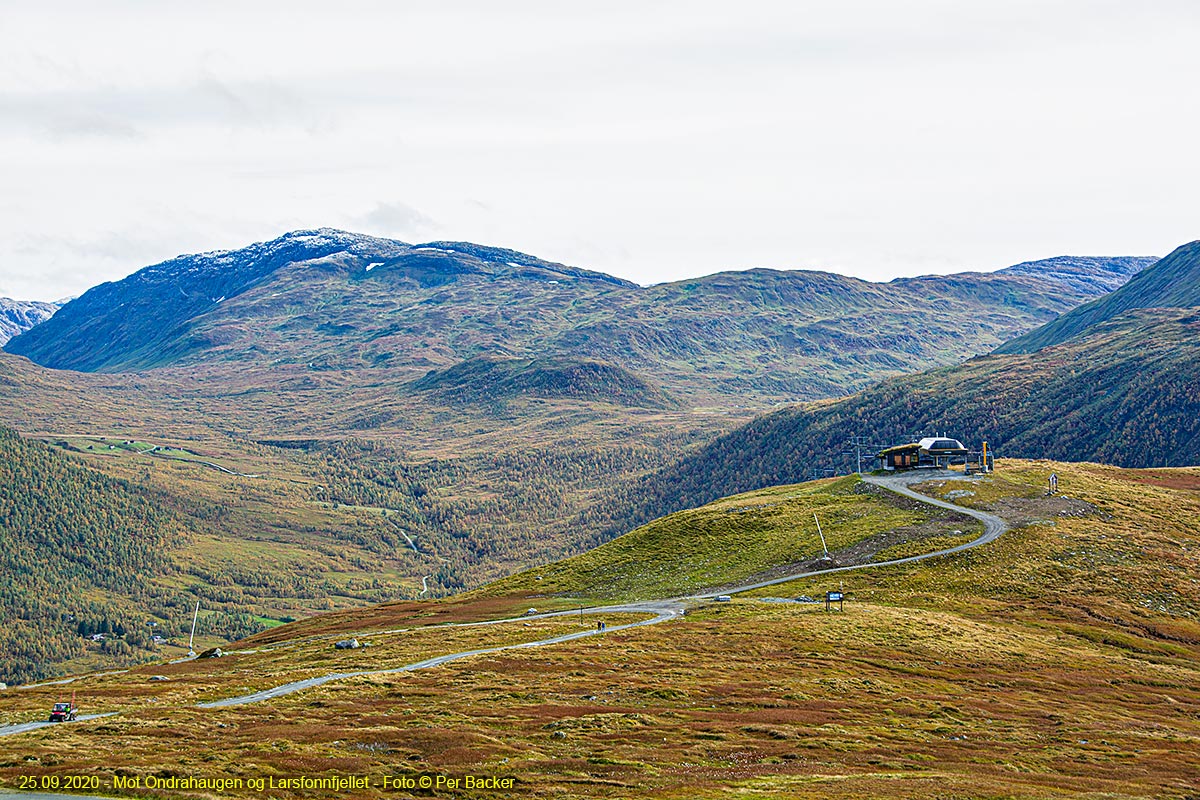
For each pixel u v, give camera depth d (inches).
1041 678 4889.3
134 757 3144.7
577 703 4099.4
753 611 6304.1
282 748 3284.9
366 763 3112.7
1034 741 3750.0
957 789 2930.6
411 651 5570.9
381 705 4033.0
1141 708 4456.2
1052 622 6003.9
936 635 5546.3
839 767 3225.9
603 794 2886.3
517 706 4030.5
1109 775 3299.7
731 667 4822.8
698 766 3213.6
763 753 3388.3
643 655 5059.1
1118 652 5516.7
